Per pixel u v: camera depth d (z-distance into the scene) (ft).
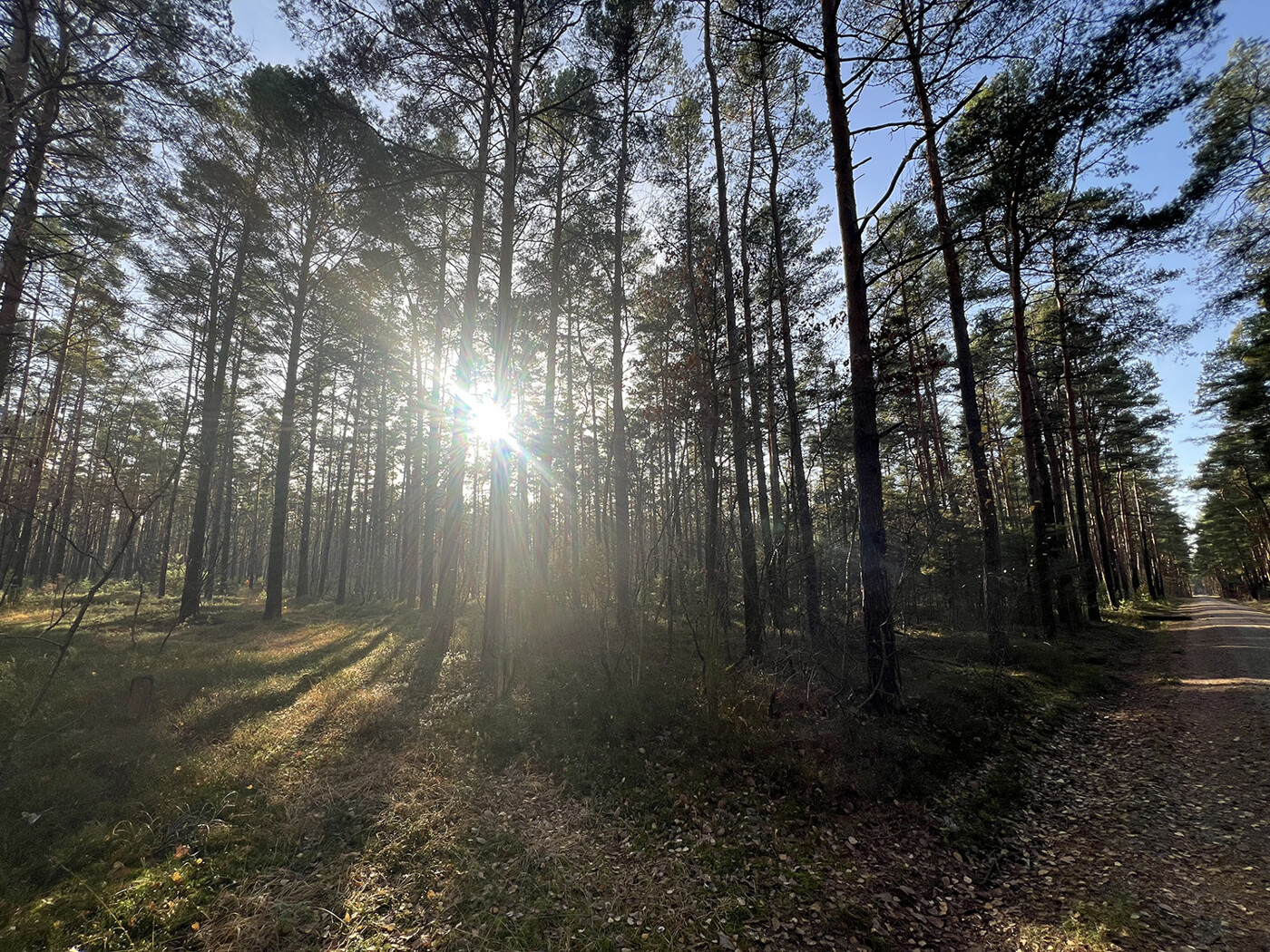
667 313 33.81
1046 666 37.45
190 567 54.54
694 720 23.70
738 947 12.89
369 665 34.94
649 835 17.48
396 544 117.91
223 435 66.18
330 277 56.95
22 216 30.19
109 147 31.65
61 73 29.09
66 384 74.23
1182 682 35.53
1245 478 95.20
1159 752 24.06
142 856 14.73
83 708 23.50
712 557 27.30
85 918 12.48
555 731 23.35
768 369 37.83
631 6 40.42
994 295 54.29
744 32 39.01
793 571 37.29
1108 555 86.28
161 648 33.35
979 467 42.06
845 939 13.30
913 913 14.35
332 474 119.14
